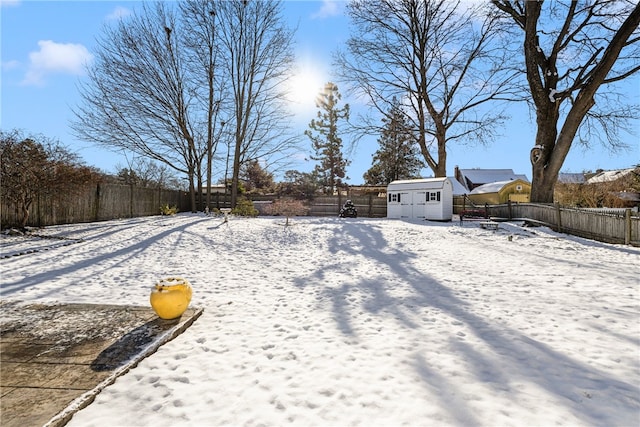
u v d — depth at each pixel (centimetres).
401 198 2181
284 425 244
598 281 694
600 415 256
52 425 237
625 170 3347
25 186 1202
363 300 572
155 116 2264
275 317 486
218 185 3794
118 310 500
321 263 909
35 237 1168
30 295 589
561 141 1703
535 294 599
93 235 1252
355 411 260
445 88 2412
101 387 290
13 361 339
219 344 389
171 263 887
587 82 1631
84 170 1392
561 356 354
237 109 2488
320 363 341
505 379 308
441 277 738
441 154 2438
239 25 2459
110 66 2188
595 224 1298
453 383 301
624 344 385
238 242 1220
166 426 244
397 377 312
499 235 1407
